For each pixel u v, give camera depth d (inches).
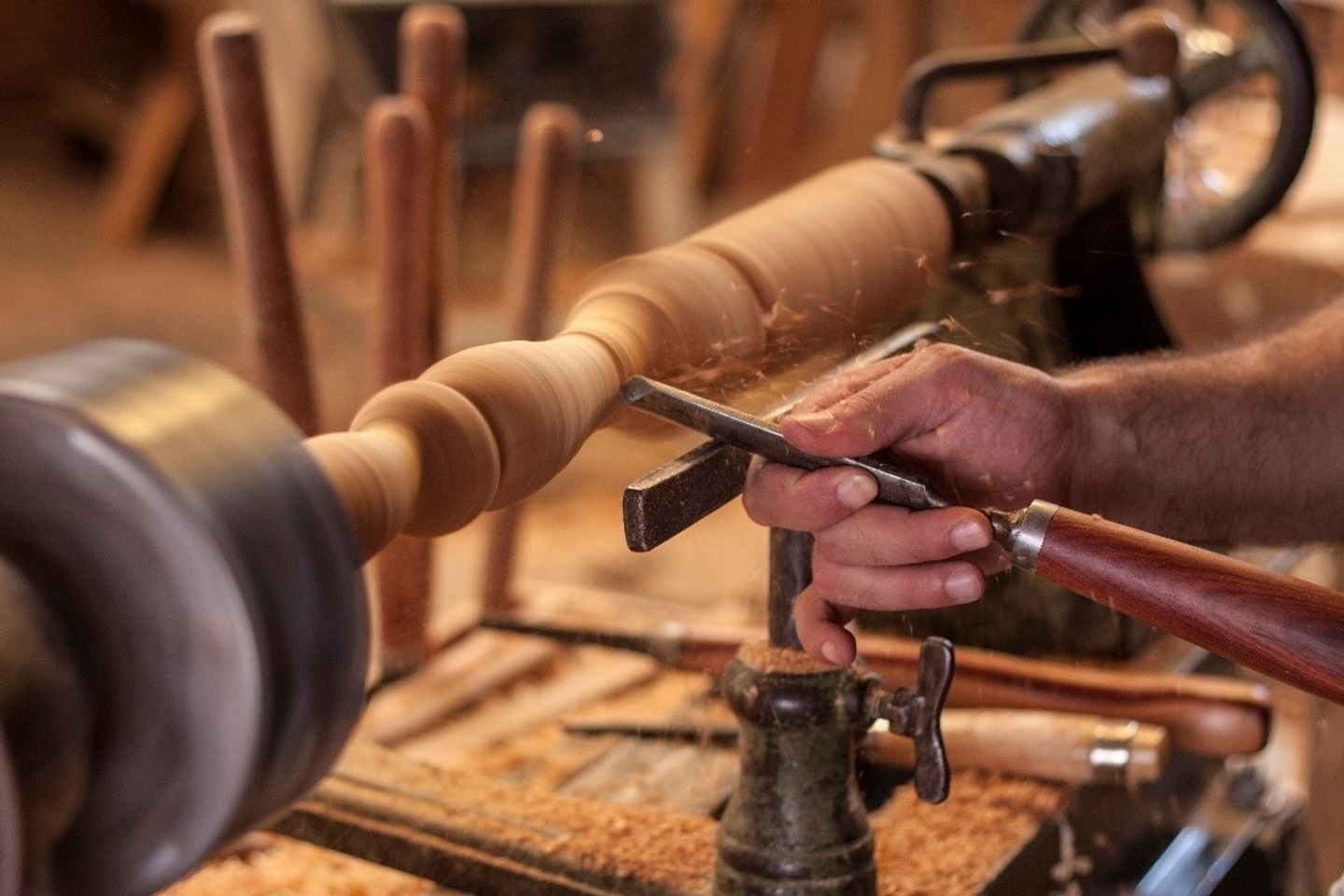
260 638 18.0
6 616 17.8
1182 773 47.2
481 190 128.1
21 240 172.6
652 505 26.3
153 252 173.2
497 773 42.9
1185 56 59.4
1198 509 38.3
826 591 30.1
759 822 31.4
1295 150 58.7
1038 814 38.4
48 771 17.8
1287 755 64.1
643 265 32.5
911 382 30.6
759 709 30.5
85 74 181.9
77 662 18.3
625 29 129.2
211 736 18.4
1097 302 50.4
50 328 153.0
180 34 168.7
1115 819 42.3
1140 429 37.1
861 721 30.2
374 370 49.5
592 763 43.3
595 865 33.7
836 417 28.7
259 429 19.5
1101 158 46.5
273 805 19.4
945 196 41.1
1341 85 104.9
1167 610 27.2
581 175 139.4
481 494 24.8
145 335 152.2
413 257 47.9
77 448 17.8
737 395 33.8
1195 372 39.3
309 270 131.6
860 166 41.8
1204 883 45.8
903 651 40.9
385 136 46.6
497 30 124.1
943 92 134.0
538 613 58.6
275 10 128.3
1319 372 40.0
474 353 26.6
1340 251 85.6
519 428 25.8
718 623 55.2
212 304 160.9
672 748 44.1
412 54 52.0
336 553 19.6
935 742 29.1
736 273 33.6
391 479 22.4
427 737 46.9
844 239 37.0
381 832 34.7
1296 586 26.9
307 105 129.3
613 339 29.6
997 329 46.4
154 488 17.7
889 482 28.3
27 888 18.0
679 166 140.3
